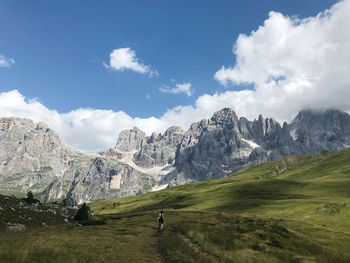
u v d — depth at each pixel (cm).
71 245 2500
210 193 19525
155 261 2323
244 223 5391
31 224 4591
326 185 14675
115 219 7469
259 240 4247
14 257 1808
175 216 8075
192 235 3922
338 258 3678
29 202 6369
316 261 3428
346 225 6494
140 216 8431
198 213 8794
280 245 4109
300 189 15112
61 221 6016
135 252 2642
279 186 17425
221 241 3806
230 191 18325
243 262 2700
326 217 7369
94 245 2666
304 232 5372
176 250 2850
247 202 11594
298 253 3788
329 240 4912
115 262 2103
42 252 2059
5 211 4469
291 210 8738
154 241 3534
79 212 6950
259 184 19212
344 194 11812
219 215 6831
